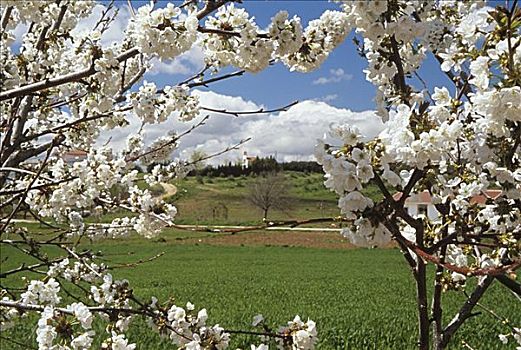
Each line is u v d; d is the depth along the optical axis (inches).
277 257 1605.6
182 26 112.6
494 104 83.4
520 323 523.8
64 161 194.1
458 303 656.4
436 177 97.7
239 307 711.1
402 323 555.5
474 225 99.5
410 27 93.7
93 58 128.2
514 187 94.4
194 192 2539.4
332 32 122.4
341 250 1803.6
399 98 102.4
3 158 167.6
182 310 135.3
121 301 143.4
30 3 162.6
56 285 136.1
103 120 184.1
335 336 471.8
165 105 158.9
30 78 187.6
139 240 1861.5
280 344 129.0
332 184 79.7
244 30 118.3
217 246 1871.3
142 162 221.1
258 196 2421.3
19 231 181.6
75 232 192.2
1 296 161.3
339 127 81.7
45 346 113.1
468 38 100.1
